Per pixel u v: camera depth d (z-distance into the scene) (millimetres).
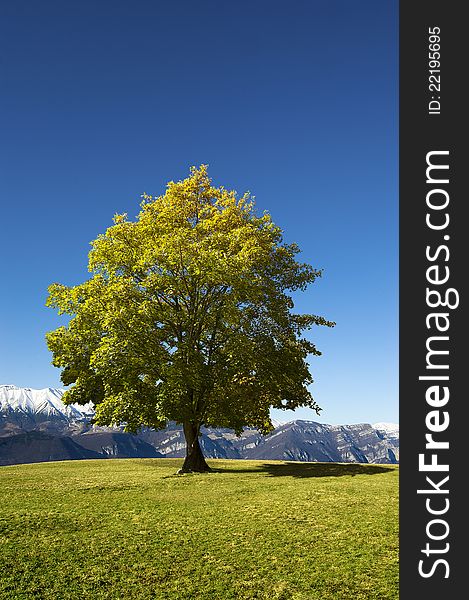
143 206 34719
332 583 11492
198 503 19766
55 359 33188
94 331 31812
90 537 15117
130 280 30641
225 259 28750
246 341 29781
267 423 35406
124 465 39312
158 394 27969
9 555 13469
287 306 34250
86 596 11250
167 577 12180
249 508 18562
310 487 22844
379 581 11453
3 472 32781
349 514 17156
